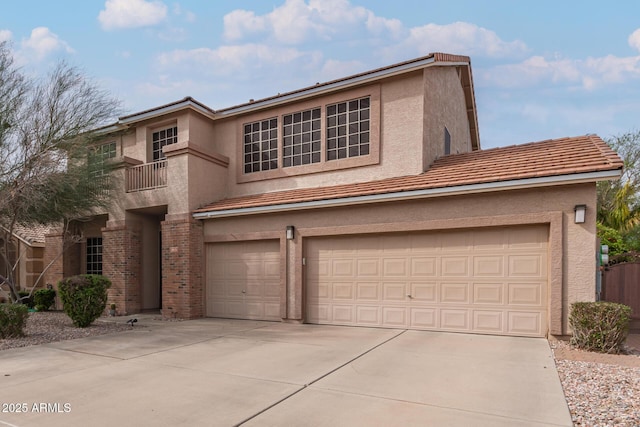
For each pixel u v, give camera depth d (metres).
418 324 9.87
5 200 11.19
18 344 8.71
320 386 5.66
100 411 4.85
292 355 7.46
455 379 5.89
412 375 6.11
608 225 17.56
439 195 9.36
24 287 17.61
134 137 15.40
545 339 8.48
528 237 8.83
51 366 6.90
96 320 12.39
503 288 9.02
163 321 12.09
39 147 11.98
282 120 13.59
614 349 7.36
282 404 5.00
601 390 5.34
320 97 12.92
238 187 14.23
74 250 16.45
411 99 11.61
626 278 10.91
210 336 9.48
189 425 4.43
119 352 7.91
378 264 10.45
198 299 12.78
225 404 5.03
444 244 9.69
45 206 12.49
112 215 14.43
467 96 17.44
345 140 12.55
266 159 13.87
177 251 12.73
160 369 6.64
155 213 14.79
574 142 10.41
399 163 11.59
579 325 7.66
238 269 12.52
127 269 13.98
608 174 7.68
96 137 14.05
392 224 10.09
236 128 14.41
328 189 11.93
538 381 5.75
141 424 4.47
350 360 7.03
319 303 11.17
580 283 8.12
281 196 12.33
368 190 10.48
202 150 13.33
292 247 11.48
